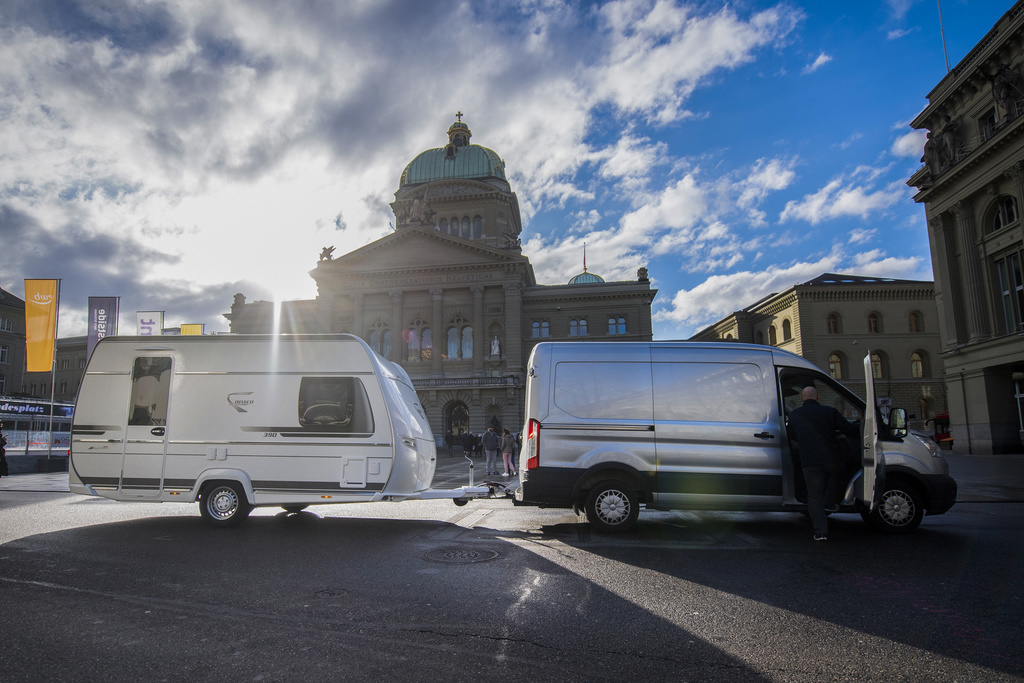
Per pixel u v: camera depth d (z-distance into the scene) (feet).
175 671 11.69
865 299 170.81
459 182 198.80
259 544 24.47
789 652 12.61
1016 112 79.61
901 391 167.32
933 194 97.66
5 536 26.71
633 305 183.01
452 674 11.52
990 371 89.25
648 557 21.70
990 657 12.22
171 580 18.63
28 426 135.54
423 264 173.78
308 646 13.01
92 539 25.80
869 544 23.84
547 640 13.34
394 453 29.12
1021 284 83.97
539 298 184.85
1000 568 19.51
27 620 14.83
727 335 212.64
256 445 29.53
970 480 50.93
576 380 27.76
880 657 12.29
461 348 171.12
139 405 30.37
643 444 26.81
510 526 28.99
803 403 25.05
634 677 11.39
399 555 22.13
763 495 26.18
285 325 192.03
